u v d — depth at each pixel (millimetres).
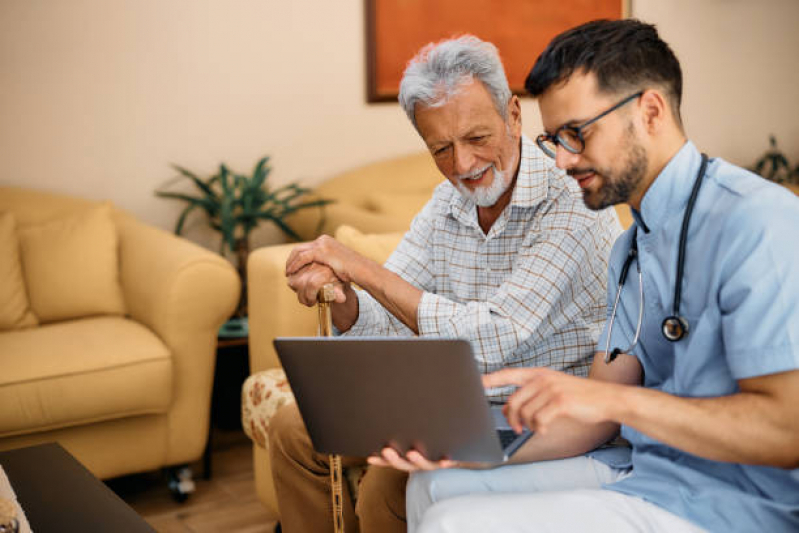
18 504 1533
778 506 1094
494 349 1582
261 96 3637
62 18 3256
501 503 1173
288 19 3646
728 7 4715
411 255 1883
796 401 1031
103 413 2482
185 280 2613
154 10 3400
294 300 2418
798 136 5090
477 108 1560
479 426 1140
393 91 3881
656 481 1215
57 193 3316
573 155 1205
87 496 1632
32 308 2877
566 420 1369
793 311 1041
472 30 3969
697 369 1167
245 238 3383
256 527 2482
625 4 4348
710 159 1220
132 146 3428
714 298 1134
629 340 1336
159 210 3508
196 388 2680
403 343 1112
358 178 3734
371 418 1199
